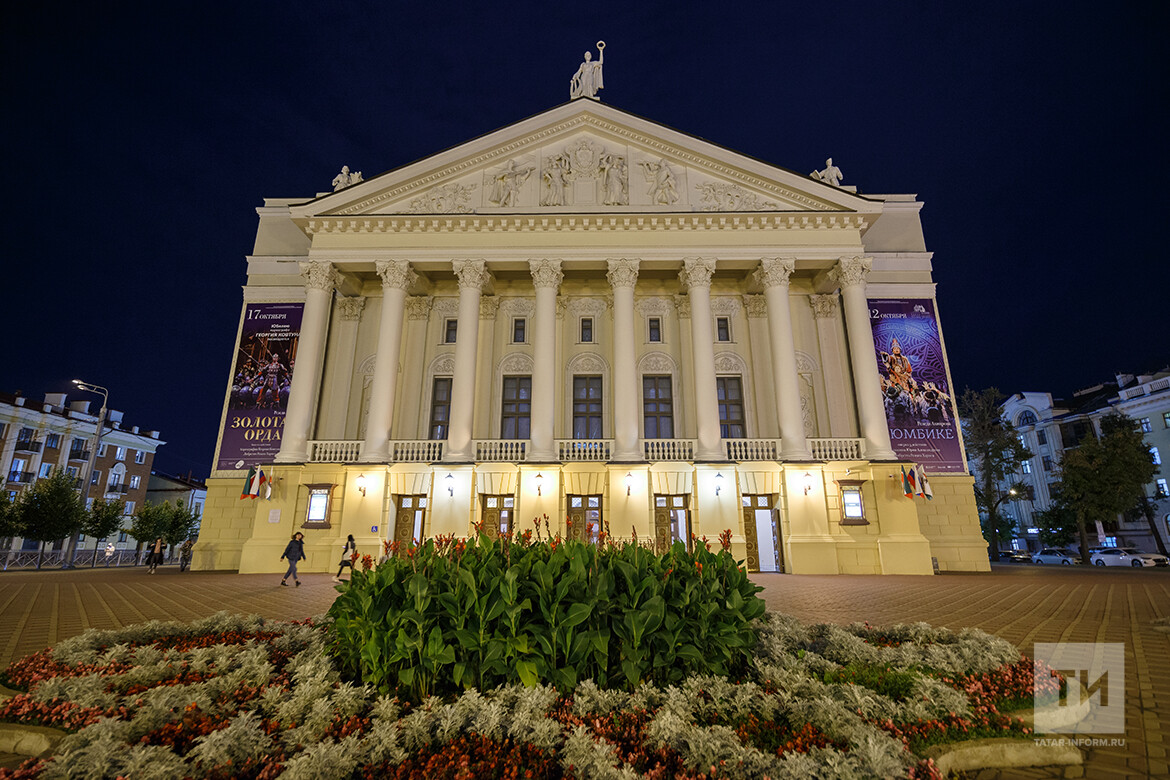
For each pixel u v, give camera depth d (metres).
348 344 24.67
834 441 21.48
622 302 22.12
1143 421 44.78
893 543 19.80
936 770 3.55
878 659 5.73
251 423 23.64
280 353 24.39
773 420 23.48
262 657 5.55
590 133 23.98
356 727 4.08
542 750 3.75
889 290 24.70
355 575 5.37
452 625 4.71
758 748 3.90
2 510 31.84
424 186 23.52
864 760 3.41
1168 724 4.63
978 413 40.97
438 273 24.66
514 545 5.73
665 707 4.18
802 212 22.52
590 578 5.04
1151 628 8.66
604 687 4.68
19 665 5.73
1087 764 4.04
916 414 23.41
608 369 24.36
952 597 12.90
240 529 22.97
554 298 22.28
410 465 21.02
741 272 24.81
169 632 7.10
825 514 20.36
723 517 20.17
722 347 24.61
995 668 5.36
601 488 20.80
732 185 23.30
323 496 20.48
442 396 24.44
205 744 3.52
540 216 22.53
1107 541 43.72
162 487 57.75
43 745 4.22
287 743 3.85
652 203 23.08
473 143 23.34
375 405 21.23
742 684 4.75
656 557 5.60
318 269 22.47
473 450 21.12
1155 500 42.94
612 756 3.58
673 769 3.62
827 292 24.84
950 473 22.88
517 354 24.66
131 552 43.12
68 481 34.78
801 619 9.60
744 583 5.46
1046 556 40.72
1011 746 4.05
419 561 5.25
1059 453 51.62
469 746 3.80
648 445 21.66
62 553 34.09
